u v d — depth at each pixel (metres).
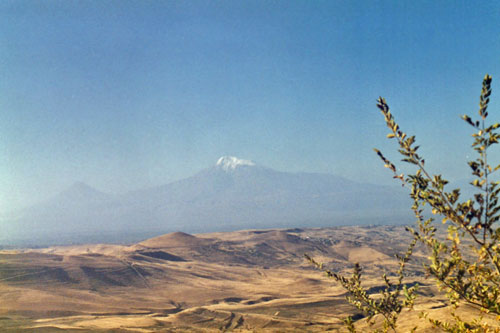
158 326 90.56
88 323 86.69
